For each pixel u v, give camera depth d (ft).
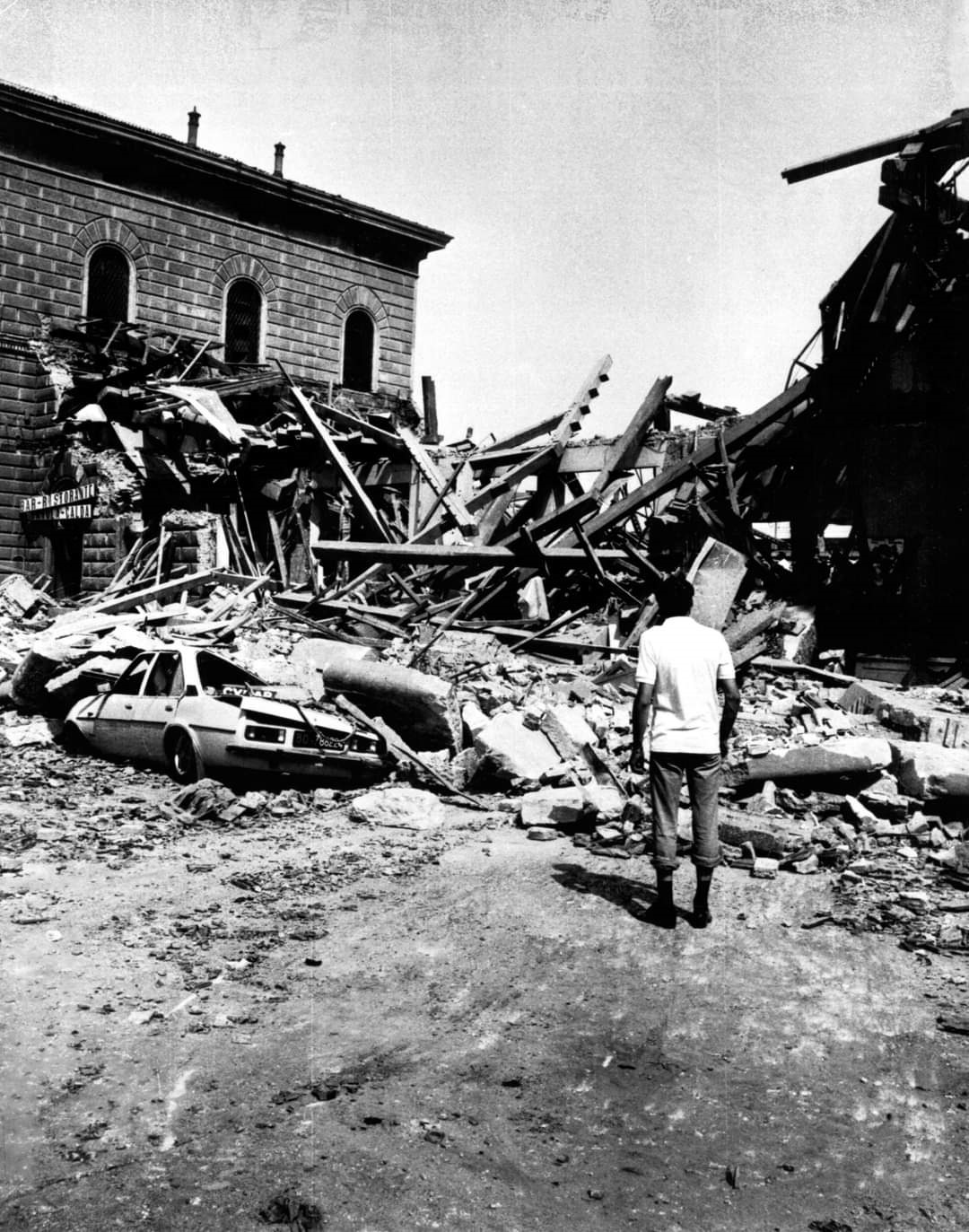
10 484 78.54
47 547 76.33
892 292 45.09
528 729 29.43
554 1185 9.21
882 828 22.84
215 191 91.25
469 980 14.44
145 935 15.98
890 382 46.21
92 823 23.47
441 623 47.37
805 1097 11.05
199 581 55.06
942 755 24.08
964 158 42.16
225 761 26.61
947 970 15.12
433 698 30.76
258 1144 9.76
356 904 17.97
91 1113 10.34
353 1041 12.32
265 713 26.99
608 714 32.78
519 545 44.70
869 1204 9.01
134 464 70.18
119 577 67.15
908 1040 12.62
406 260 106.32
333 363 101.04
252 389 73.82
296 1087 11.04
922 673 42.68
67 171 82.28
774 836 21.42
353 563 70.64
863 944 16.22
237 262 93.40
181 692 29.48
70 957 14.85
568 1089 11.15
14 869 19.21
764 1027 12.97
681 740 16.70
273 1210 8.63
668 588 17.40
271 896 18.31
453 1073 11.48
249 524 69.21
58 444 76.07
